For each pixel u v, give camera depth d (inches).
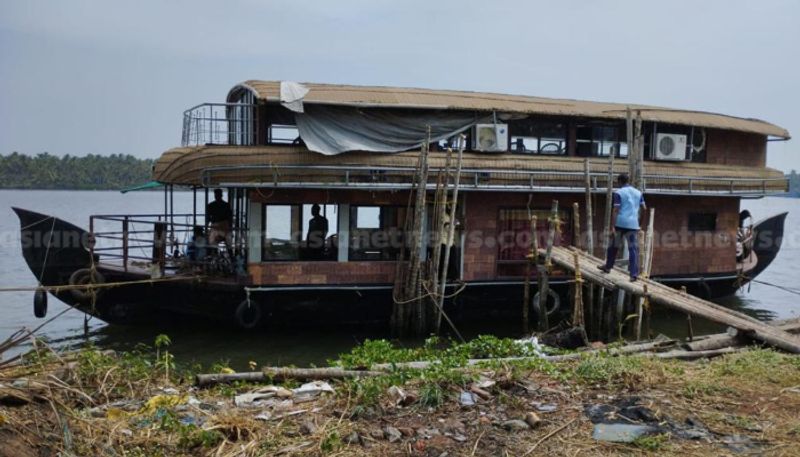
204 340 529.0
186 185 589.9
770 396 258.8
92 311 512.7
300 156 515.5
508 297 598.9
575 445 212.1
